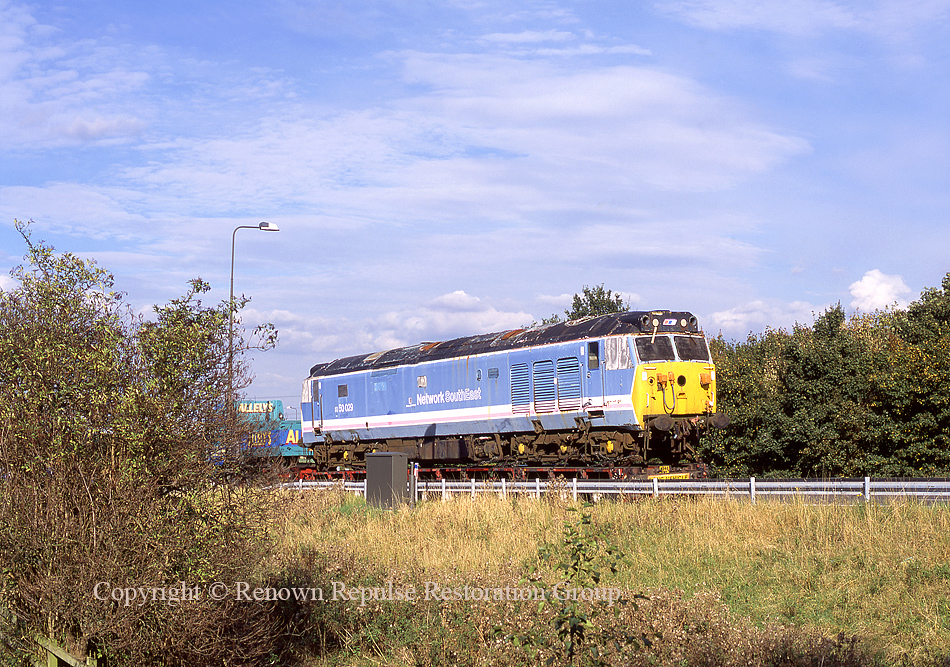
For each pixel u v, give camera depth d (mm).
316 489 21422
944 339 24812
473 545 15773
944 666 8984
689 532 15344
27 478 7305
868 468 24828
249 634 8336
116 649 7289
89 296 7621
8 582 7477
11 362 7238
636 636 8727
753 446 27078
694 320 22125
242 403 7809
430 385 26859
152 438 7207
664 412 20891
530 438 23844
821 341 27203
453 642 9711
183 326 7395
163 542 7277
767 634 9461
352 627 10547
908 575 12078
